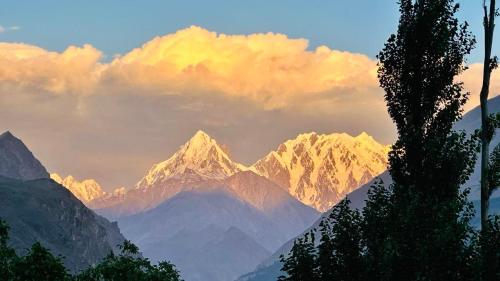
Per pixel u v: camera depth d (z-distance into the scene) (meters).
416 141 56.28
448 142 54.72
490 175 52.41
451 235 46.50
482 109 53.62
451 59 57.91
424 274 46.25
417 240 47.75
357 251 51.31
